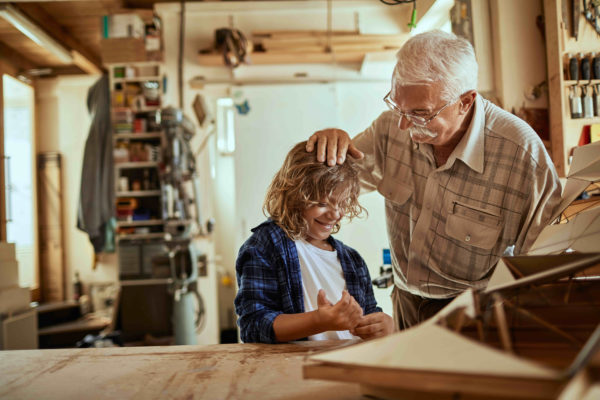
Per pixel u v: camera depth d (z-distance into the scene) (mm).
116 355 897
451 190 1296
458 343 434
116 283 6195
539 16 2410
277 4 4137
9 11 3930
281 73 4199
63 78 6316
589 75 2225
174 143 3479
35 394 696
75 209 6297
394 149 1432
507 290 671
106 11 4816
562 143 2238
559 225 941
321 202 1051
